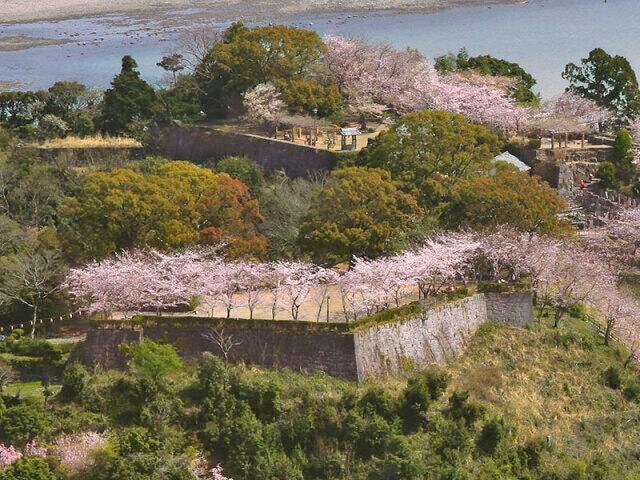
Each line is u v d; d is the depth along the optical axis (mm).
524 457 62812
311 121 103938
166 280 67812
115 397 60781
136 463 55281
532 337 73188
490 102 112000
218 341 64750
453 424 61375
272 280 68625
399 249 74062
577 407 68625
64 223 80188
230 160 97438
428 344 68875
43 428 58062
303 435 59344
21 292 73938
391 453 58344
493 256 75562
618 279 87688
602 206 99625
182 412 59781
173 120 111188
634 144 111562
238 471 57531
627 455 65938
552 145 109188
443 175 87188
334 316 68250
